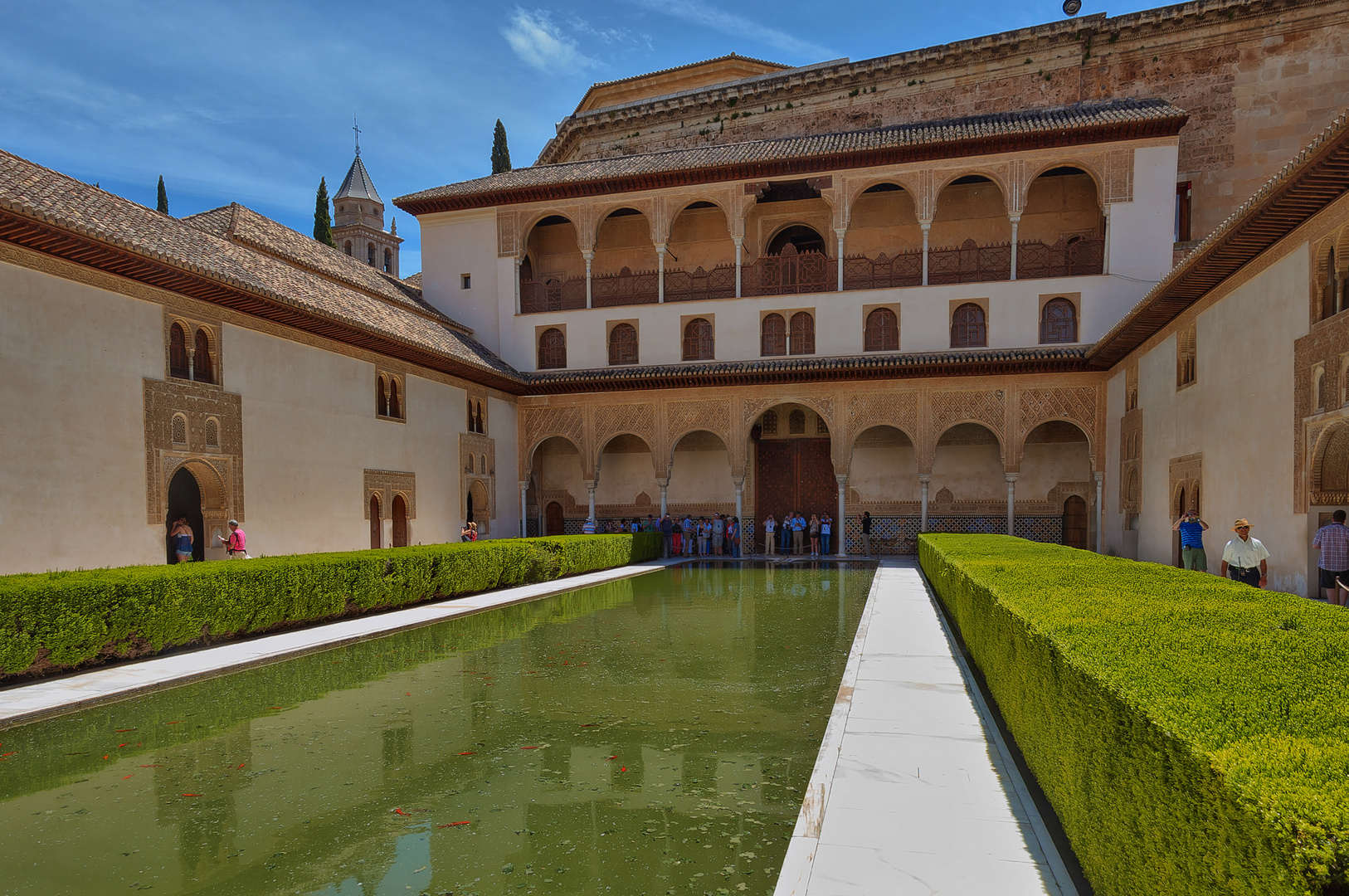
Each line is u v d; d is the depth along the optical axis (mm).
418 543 15383
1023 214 17922
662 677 6129
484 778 3957
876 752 3918
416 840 3266
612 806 3600
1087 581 4863
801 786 3826
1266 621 3176
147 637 6738
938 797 3346
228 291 10594
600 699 5473
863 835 2975
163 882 2916
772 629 8352
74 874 2984
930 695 5004
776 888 2598
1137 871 2049
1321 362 7539
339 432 13320
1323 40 17000
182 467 11656
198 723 4980
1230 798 1520
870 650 6469
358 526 13688
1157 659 2537
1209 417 10484
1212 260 9227
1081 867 2646
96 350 9227
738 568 15875
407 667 6598
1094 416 16109
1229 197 17531
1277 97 17266
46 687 5695
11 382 8258
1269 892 1368
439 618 8992
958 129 16781
